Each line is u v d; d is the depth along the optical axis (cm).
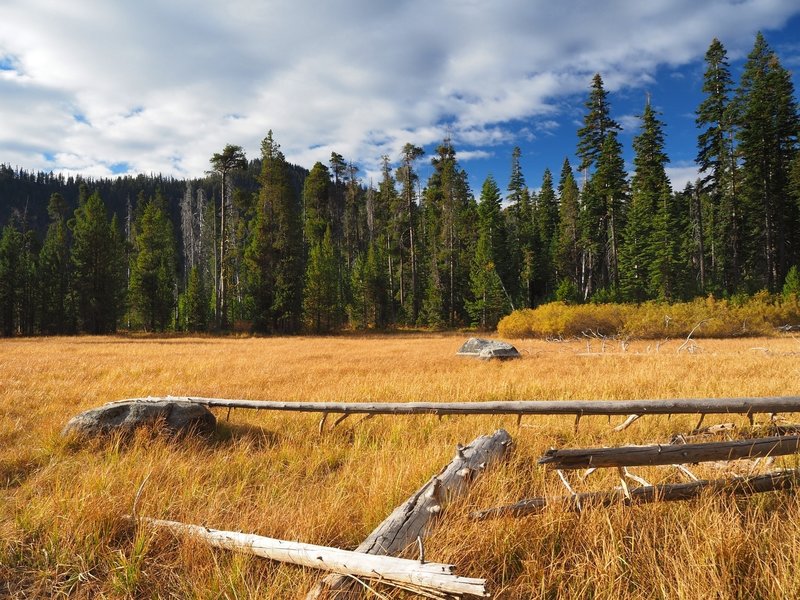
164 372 1279
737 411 501
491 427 615
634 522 302
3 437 606
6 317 4772
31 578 281
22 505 372
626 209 4741
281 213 4603
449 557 261
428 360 1630
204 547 290
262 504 370
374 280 5131
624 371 1151
